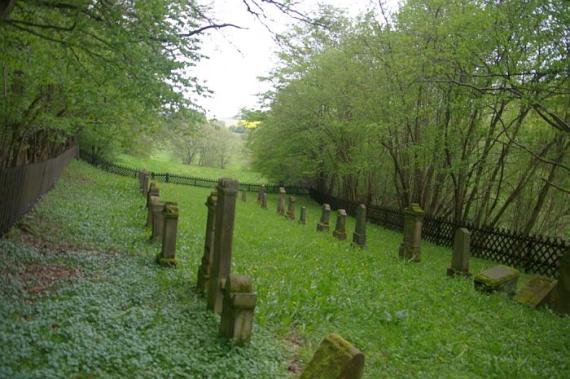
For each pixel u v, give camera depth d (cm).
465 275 1240
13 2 589
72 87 1098
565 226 2292
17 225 1054
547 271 1534
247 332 569
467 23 1589
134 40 841
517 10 1352
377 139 2256
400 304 865
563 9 1182
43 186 1639
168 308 670
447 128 1944
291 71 2916
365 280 1039
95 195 2030
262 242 1424
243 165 5881
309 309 762
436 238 2069
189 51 1010
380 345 673
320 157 3158
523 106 1509
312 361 355
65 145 3167
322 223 2038
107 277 789
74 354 464
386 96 2095
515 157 2000
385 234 2178
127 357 484
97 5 793
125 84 953
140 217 1555
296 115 3053
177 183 4103
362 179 3328
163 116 1198
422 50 1864
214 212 770
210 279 690
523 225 2289
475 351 691
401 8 2033
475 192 1995
